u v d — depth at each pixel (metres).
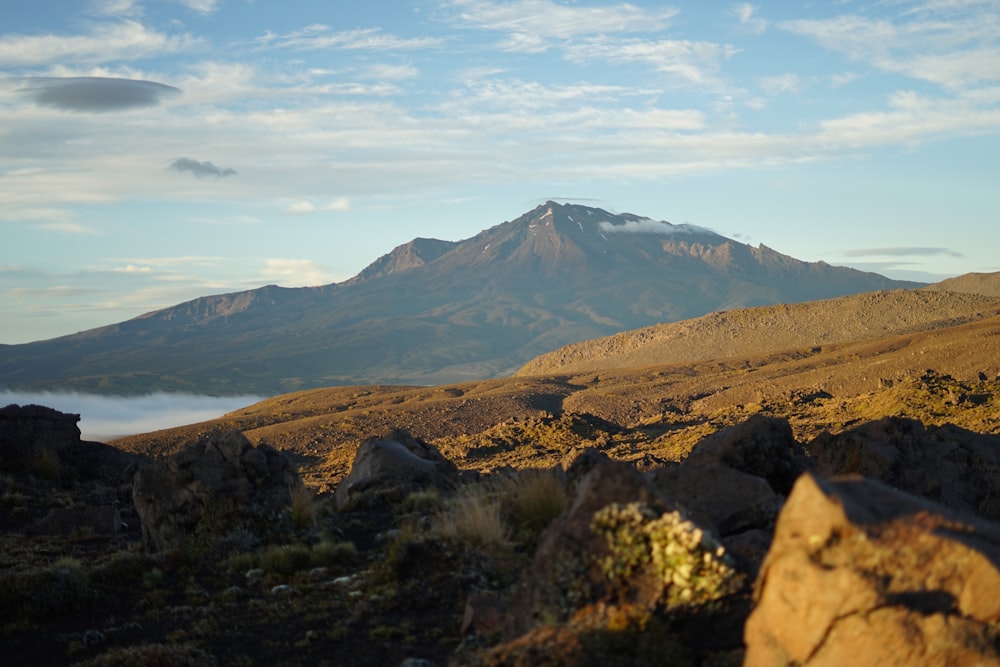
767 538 9.61
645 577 7.45
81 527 23.67
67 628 13.37
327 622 12.19
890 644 5.69
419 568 13.39
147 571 16.17
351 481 23.64
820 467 18.73
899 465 17.78
